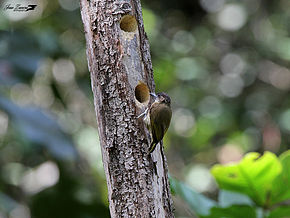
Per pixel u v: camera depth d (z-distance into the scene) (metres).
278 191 7.41
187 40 19.44
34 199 10.87
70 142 9.53
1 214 10.34
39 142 9.05
